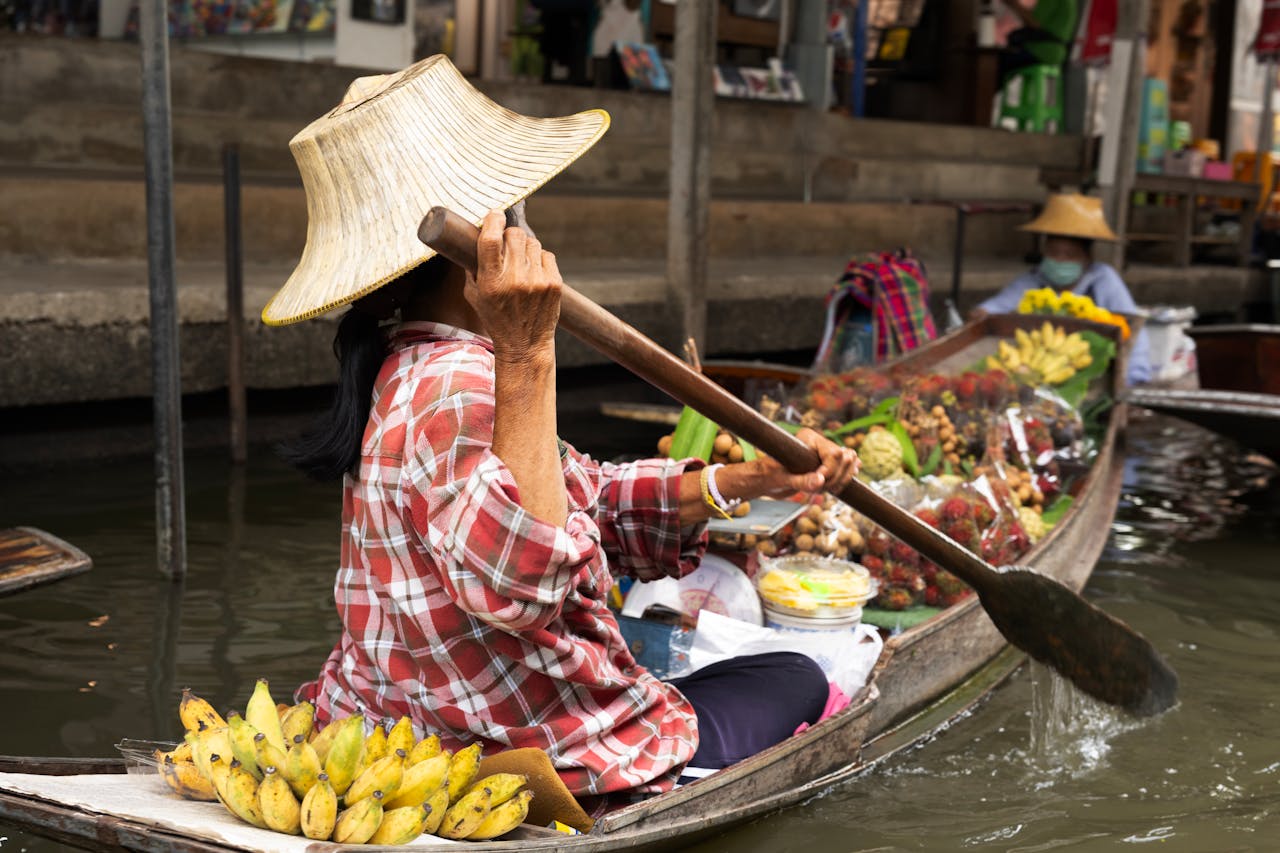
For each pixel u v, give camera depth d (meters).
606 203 10.95
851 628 3.55
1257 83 18.64
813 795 3.12
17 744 3.45
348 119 2.24
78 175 8.46
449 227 1.95
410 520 2.20
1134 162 11.80
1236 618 4.82
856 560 4.08
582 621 2.35
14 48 8.31
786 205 12.40
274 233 9.05
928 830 3.06
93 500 6.03
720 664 3.11
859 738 3.21
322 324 7.50
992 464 4.70
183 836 1.94
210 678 3.96
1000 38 15.89
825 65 13.06
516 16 13.93
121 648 4.18
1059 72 15.17
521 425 2.05
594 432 8.23
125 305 6.77
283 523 5.73
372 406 2.29
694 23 8.13
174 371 4.84
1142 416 9.10
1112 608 4.89
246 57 9.28
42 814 2.04
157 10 4.81
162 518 4.87
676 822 2.55
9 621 4.38
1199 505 6.66
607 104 11.13
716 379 6.86
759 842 2.90
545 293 2.00
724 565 3.57
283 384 7.37
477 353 2.24
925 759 3.47
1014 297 7.93
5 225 7.88
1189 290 13.80
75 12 11.43
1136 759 3.55
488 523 2.03
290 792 2.00
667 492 2.77
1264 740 3.71
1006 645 4.36
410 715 2.36
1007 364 6.09
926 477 4.41
